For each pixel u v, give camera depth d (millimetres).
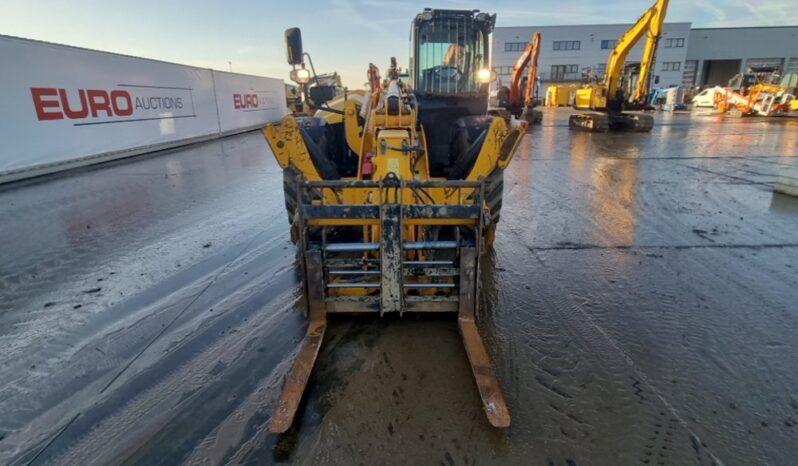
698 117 22156
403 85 5602
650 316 3010
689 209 5637
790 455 1879
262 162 10148
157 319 3086
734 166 8586
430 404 2195
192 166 9594
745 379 2361
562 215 5449
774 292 3338
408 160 3232
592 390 2283
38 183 7777
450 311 2875
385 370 2467
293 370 2369
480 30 4719
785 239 4488
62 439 2029
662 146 11750
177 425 2096
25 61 8102
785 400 2203
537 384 2334
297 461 1868
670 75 48031
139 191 7059
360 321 2984
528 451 1906
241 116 17859
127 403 2256
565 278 3629
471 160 3787
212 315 3129
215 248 4449
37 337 2885
